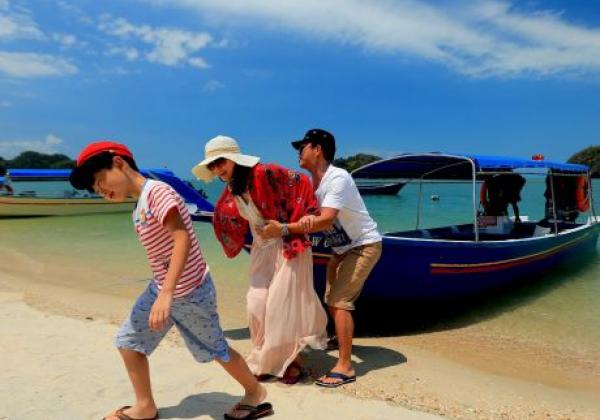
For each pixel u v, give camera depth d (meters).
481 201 10.55
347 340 4.41
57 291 8.16
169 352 4.94
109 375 4.31
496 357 5.44
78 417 3.54
